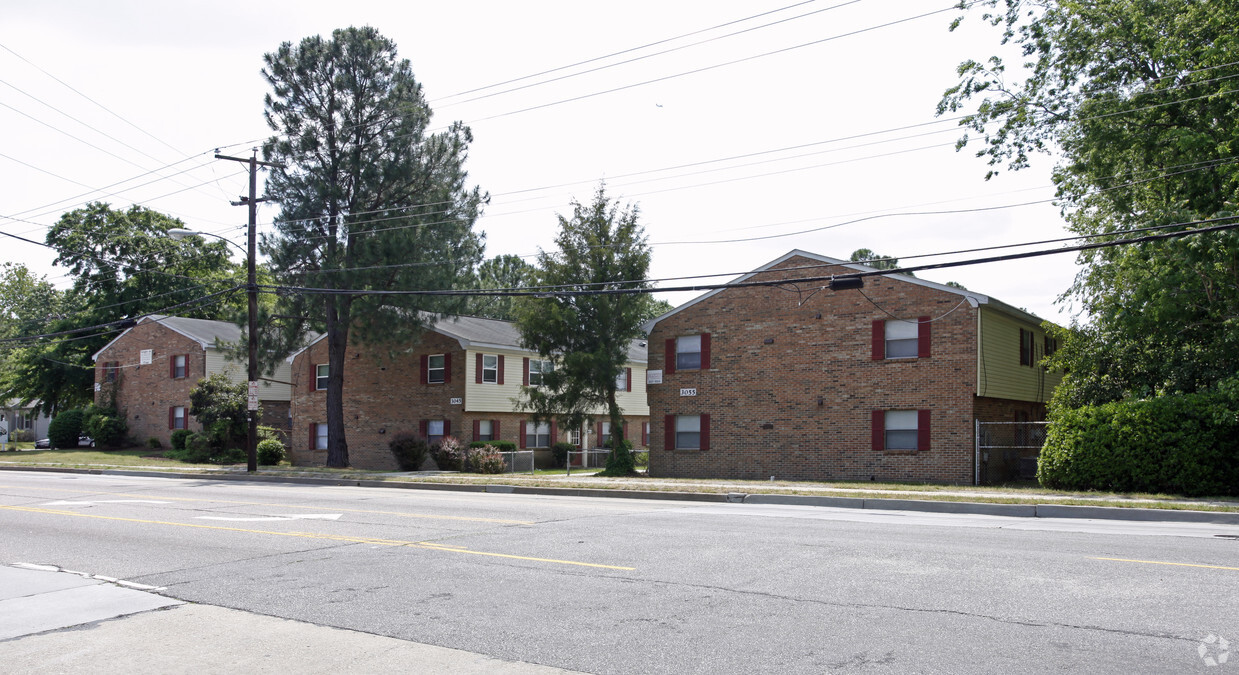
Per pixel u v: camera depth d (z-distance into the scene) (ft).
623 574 29.86
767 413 92.07
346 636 22.71
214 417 127.13
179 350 150.30
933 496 59.00
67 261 177.06
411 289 104.01
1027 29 77.71
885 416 85.61
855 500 58.44
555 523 44.09
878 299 86.58
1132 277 73.87
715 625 22.95
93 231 178.60
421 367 124.77
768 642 21.27
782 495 61.36
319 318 110.83
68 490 69.00
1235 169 66.85
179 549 36.60
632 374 150.20
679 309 98.68
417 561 32.91
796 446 90.02
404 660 20.53
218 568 32.24
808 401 89.76
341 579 29.81
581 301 102.83
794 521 45.52
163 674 19.75
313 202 104.53
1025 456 93.71
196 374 146.51
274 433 136.56
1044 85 78.89
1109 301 79.10
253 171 97.66
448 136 109.40
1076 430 67.26
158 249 180.65
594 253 102.17
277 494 65.26
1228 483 61.46
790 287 91.91
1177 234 51.55
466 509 51.65
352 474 92.79
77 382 177.58
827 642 21.15
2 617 25.16
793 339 91.25
